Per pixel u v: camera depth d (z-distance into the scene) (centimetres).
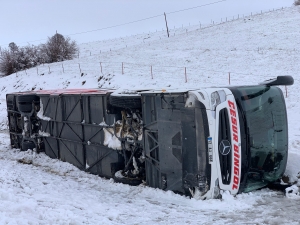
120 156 1010
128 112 968
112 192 884
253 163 783
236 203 699
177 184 791
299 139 1254
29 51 5809
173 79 2862
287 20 5009
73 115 1198
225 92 742
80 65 4375
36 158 1409
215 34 5053
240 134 748
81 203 723
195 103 726
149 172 882
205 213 656
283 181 851
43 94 1384
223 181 727
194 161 743
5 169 1170
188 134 751
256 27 4906
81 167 1186
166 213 661
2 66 5681
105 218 609
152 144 868
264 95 815
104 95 1014
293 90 2208
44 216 587
